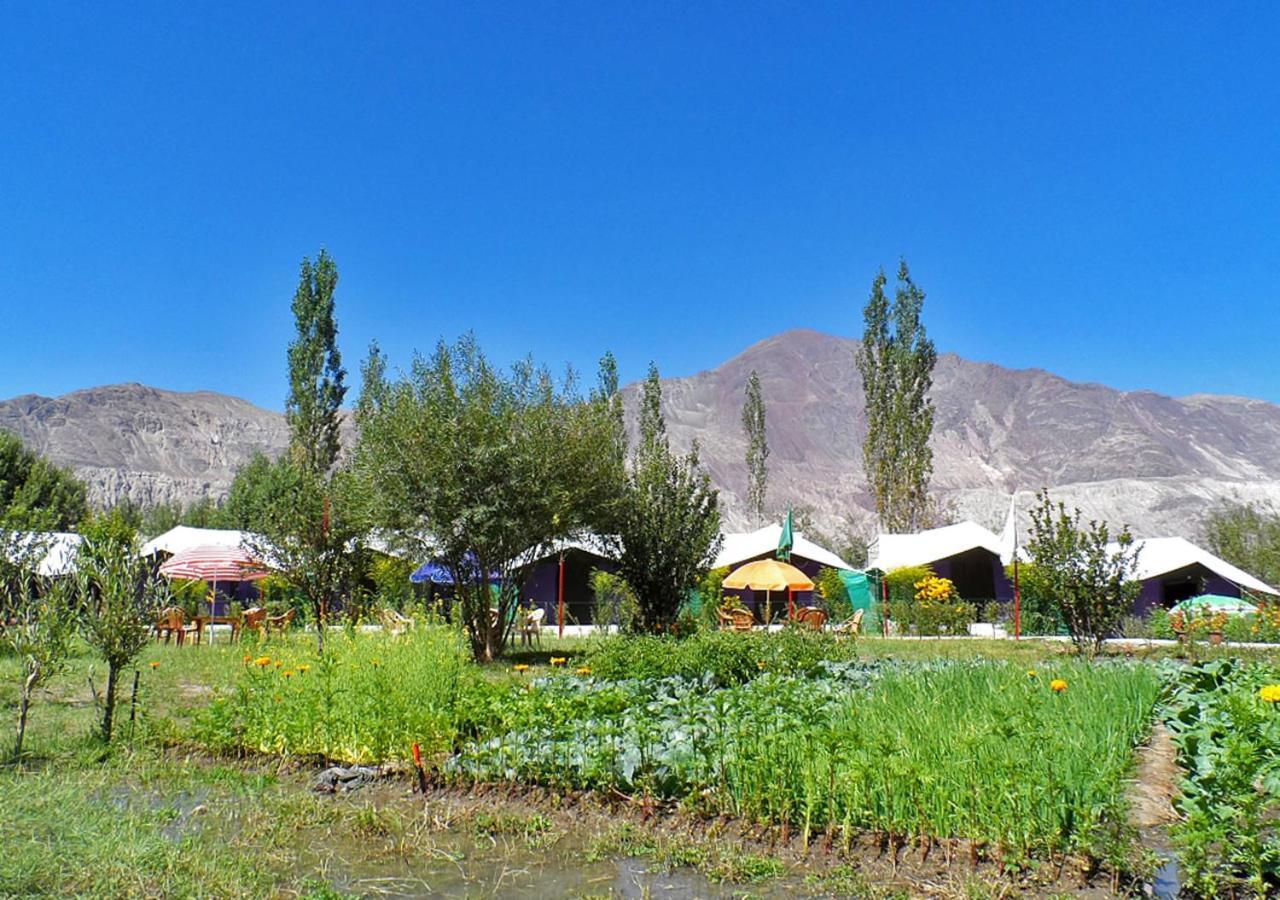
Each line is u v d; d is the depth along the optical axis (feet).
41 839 17.87
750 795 20.99
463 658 35.96
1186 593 109.19
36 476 133.69
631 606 76.13
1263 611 75.36
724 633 44.93
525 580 68.08
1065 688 27.71
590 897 16.98
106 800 22.30
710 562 63.67
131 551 30.91
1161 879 16.85
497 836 20.75
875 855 18.66
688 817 21.39
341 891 17.12
